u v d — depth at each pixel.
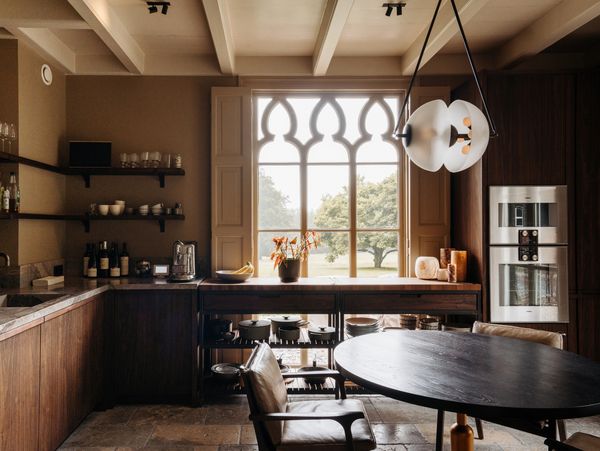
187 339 3.28
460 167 1.89
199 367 3.29
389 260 4.02
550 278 3.36
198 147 3.90
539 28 3.18
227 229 3.78
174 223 3.89
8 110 3.10
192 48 3.71
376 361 2.00
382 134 4.02
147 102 3.88
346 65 3.91
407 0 2.90
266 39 3.54
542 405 1.50
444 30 3.02
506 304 3.33
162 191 3.89
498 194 3.32
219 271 3.68
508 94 3.36
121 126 3.86
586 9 2.71
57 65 3.60
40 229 3.40
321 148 4.02
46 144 3.50
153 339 3.27
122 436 2.75
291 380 3.35
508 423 2.01
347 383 3.40
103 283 3.29
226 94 3.77
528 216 3.35
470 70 3.90
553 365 1.95
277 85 3.92
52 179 3.60
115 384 3.24
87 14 2.69
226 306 3.30
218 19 2.84
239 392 3.23
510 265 3.33
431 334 2.49
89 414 3.08
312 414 1.71
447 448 2.61
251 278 3.71
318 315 4.02
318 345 3.26
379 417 3.03
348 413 1.70
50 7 2.76
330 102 4.00
